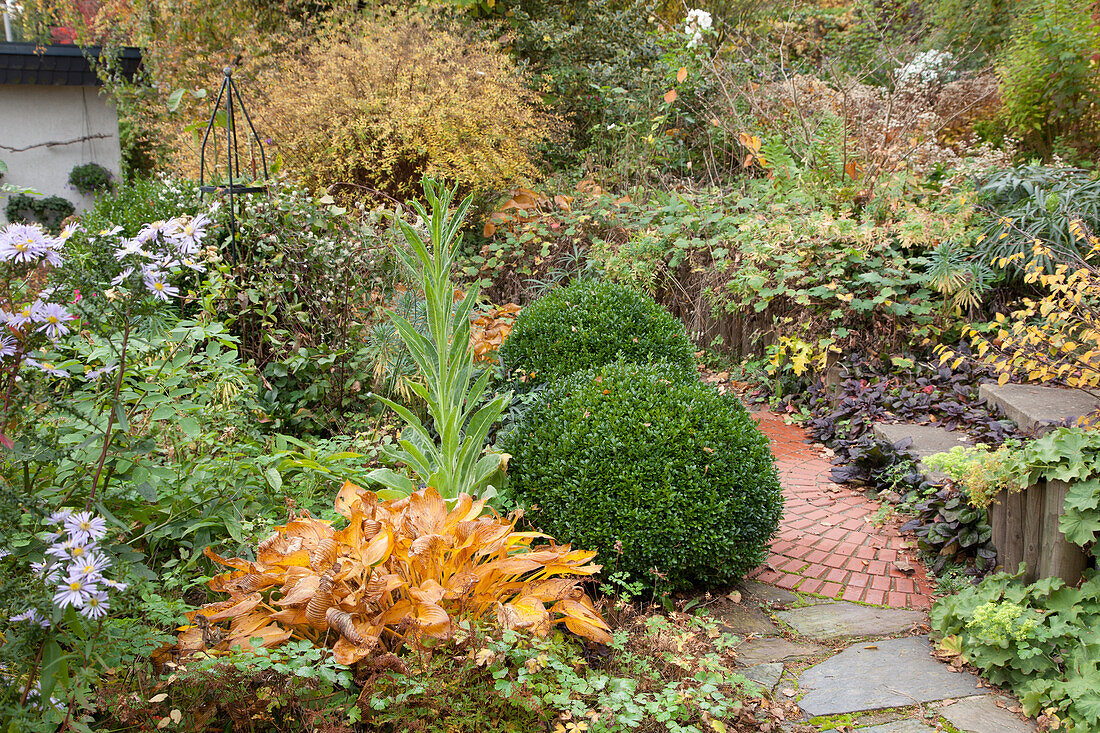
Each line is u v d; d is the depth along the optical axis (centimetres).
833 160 717
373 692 208
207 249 407
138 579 213
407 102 725
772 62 1008
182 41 990
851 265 639
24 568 195
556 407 347
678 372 377
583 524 311
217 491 271
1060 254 574
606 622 288
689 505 309
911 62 954
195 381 330
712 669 243
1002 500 328
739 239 680
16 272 189
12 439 193
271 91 778
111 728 204
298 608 228
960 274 596
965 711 252
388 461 374
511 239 757
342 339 454
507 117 789
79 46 1057
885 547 389
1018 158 848
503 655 222
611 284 487
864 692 264
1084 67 779
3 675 176
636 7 1086
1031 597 283
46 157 1116
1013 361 409
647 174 896
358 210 646
